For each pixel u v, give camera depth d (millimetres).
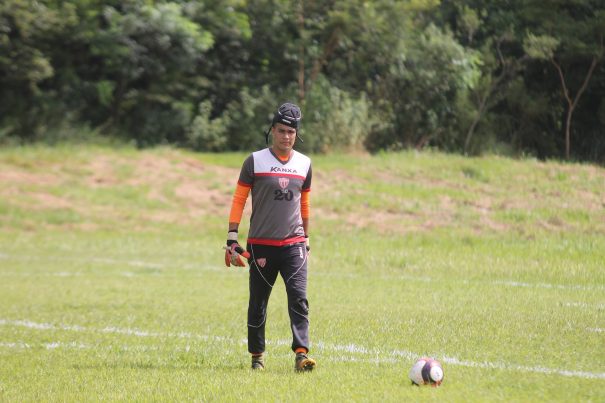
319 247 70125
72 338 33281
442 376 22172
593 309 38781
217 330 34844
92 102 126188
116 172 100000
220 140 119688
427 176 98688
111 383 23312
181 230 81062
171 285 51906
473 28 128250
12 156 103750
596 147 123375
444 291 47312
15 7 114312
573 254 62438
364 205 87125
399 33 124938
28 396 21922
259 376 23750
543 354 27484
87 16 120625
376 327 34031
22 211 86062
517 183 94750
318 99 120750
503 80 127812
